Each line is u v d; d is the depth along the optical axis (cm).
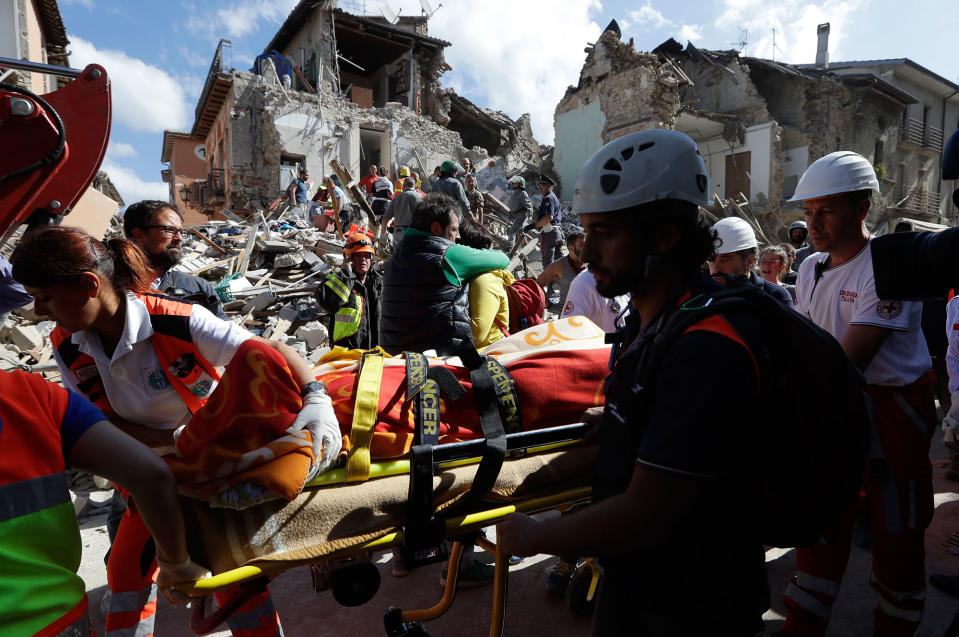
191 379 176
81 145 278
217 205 2247
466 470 158
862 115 2572
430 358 205
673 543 111
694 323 103
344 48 2606
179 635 247
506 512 159
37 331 557
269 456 128
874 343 203
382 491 146
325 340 676
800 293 253
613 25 2270
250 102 1947
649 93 2105
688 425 95
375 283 424
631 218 114
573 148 2405
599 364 184
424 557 149
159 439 182
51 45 1928
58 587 96
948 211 3136
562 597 273
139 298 169
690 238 118
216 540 129
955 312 373
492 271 289
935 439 517
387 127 2170
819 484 107
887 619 215
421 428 151
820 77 2541
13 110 240
